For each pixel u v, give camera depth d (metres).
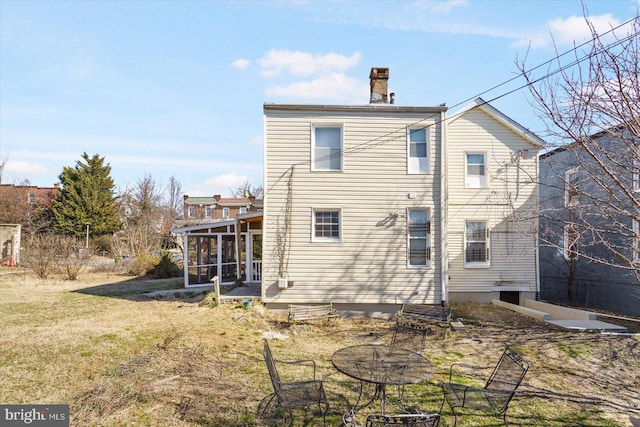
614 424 5.73
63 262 22.31
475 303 14.55
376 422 4.09
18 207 41.38
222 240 18.48
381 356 6.14
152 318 11.20
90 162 43.53
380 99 13.97
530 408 6.16
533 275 14.91
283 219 12.50
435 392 6.55
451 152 15.09
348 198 12.63
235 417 5.55
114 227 42.72
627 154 6.51
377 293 12.44
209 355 8.02
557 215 13.77
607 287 14.70
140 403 5.84
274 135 12.61
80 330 9.77
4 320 10.90
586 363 8.30
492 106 14.98
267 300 12.38
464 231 14.95
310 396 5.38
